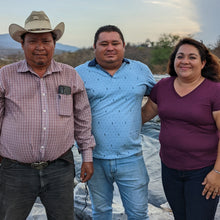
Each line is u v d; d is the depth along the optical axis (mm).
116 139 2641
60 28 2338
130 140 2664
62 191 2373
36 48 2195
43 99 2225
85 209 3250
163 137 2484
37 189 2324
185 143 2355
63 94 2287
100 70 2688
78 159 4883
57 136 2264
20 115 2189
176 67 2422
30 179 2285
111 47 2574
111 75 2666
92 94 2648
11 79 2201
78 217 3287
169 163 2494
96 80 2658
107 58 2605
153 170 4555
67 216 2424
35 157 2242
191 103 2330
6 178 2293
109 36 2580
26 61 2260
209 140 2346
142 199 2789
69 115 2326
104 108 2635
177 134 2385
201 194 2365
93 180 2805
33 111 2201
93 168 2586
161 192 3945
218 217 3064
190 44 2387
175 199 2561
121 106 2639
